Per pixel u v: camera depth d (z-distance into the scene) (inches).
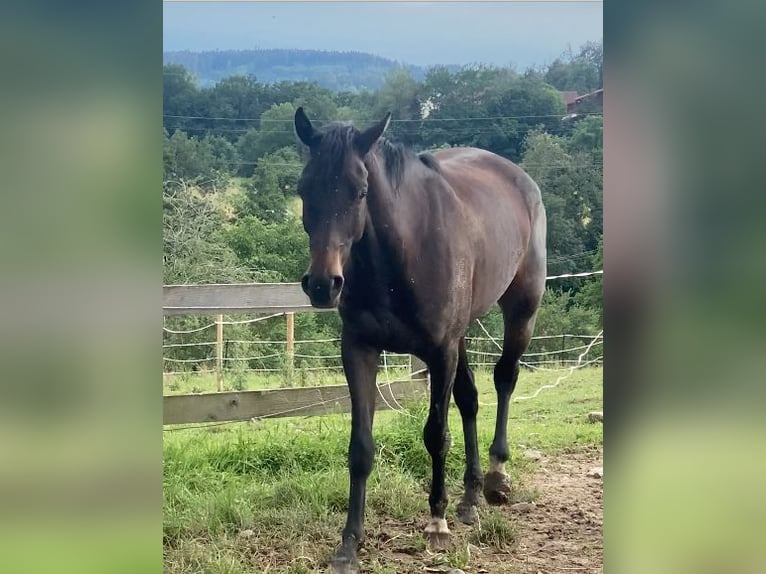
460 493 169.0
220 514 150.1
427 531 142.0
